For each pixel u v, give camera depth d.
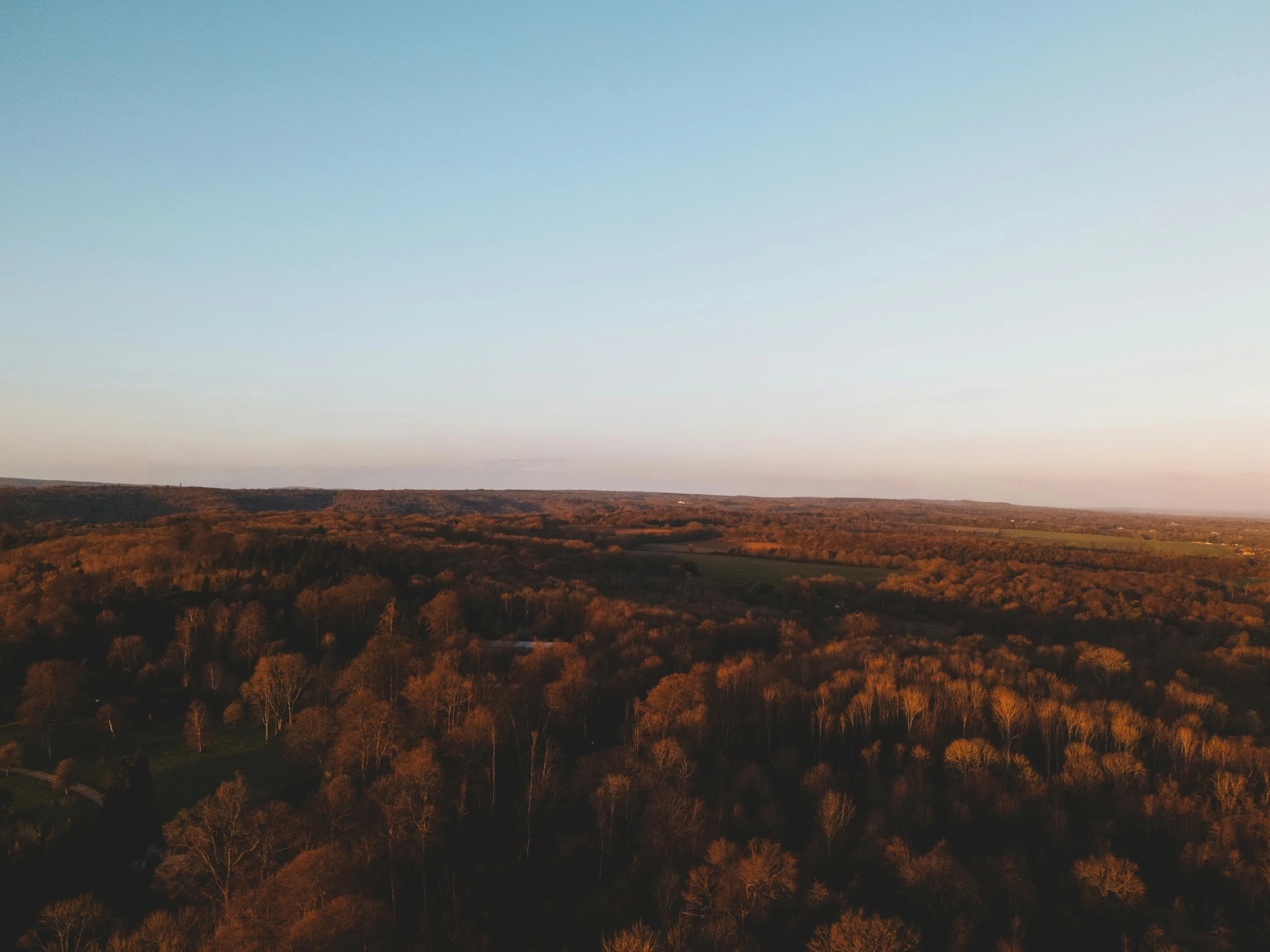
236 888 45.19
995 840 57.94
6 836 48.91
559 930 49.16
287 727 71.75
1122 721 69.44
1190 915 50.34
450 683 69.94
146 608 93.56
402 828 51.25
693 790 63.12
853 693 79.25
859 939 42.34
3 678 78.06
